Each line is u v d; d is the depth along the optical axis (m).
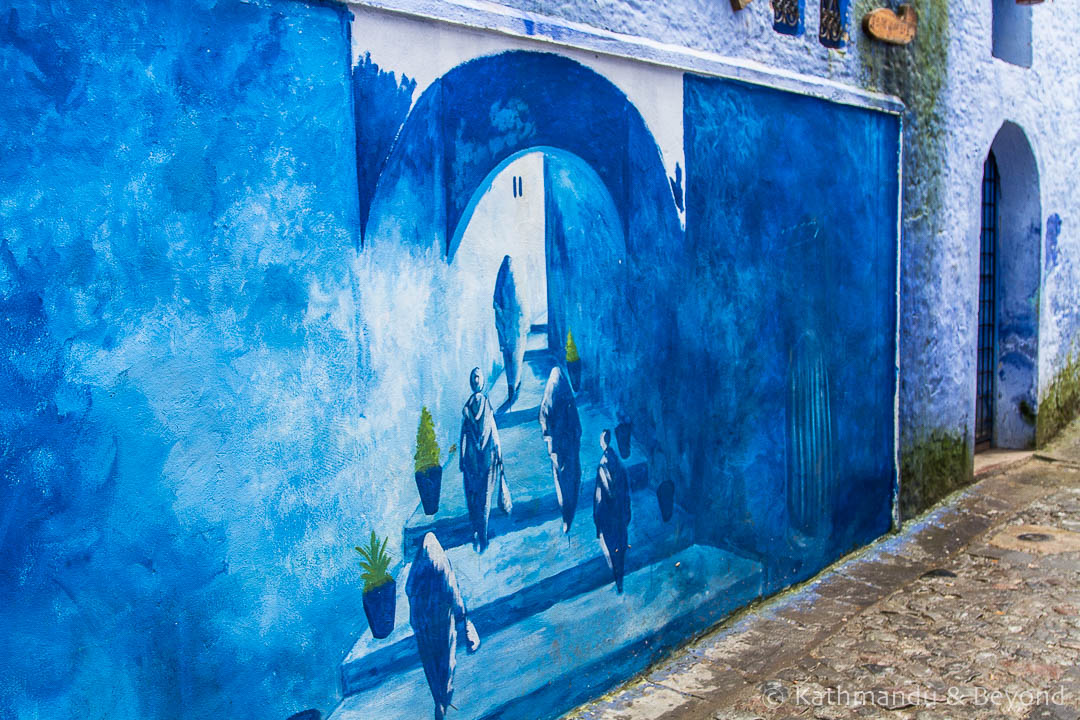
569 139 3.35
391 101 2.72
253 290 2.41
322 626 2.62
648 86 3.69
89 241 2.10
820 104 4.86
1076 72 7.98
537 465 3.30
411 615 2.87
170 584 2.27
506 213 3.12
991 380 7.89
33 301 2.02
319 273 2.56
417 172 2.81
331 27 2.56
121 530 2.17
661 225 3.82
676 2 3.81
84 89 2.08
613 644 3.70
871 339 5.45
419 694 2.91
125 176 2.16
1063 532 5.66
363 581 2.72
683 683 3.77
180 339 2.27
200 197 2.30
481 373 3.06
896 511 5.77
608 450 3.62
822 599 4.68
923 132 5.85
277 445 2.48
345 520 2.66
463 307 2.99
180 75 2.25
